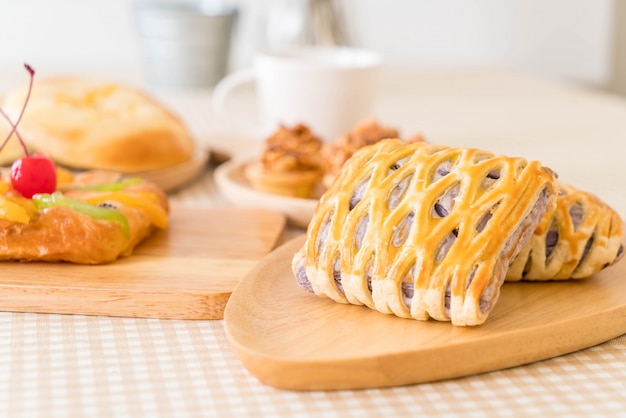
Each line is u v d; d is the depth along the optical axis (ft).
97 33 4.39
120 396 1.69
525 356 1.78
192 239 2.23
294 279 2.01
